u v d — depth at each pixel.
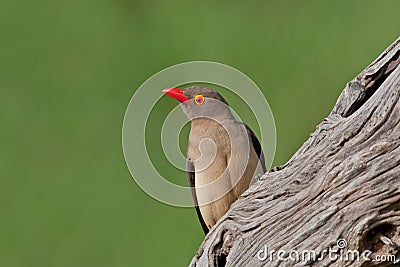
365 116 7.28
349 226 7.14
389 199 7.03
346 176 7.18
